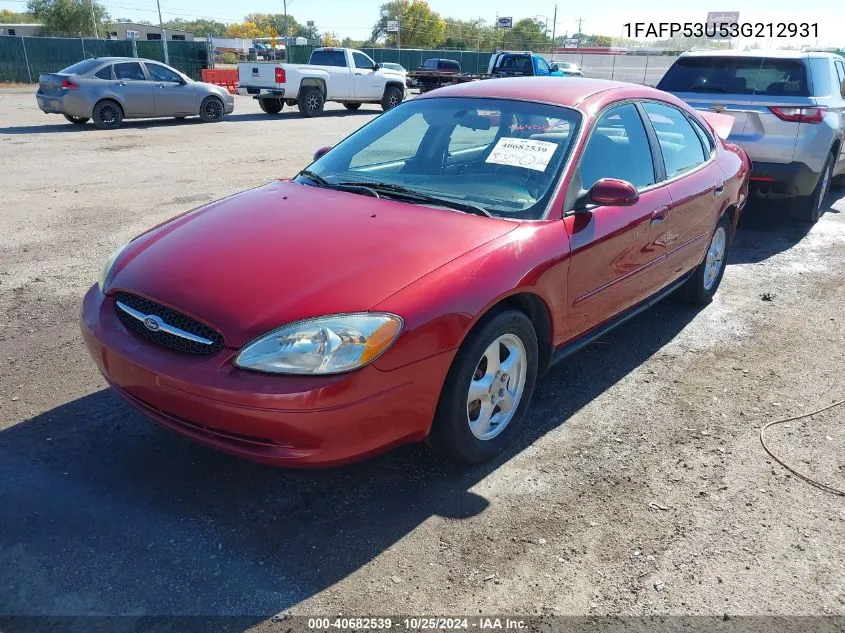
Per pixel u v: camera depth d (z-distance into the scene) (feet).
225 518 9.23
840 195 32.30
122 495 9.61
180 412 8.78
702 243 15.89
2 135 45.27
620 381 13.57
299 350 8.27
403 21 300.40
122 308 9.67
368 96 69.72
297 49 156.87
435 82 89.45
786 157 23.04
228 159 37.50
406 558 8.63
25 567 8.25
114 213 25.20
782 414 12.46
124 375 9.29
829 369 14.33
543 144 12.03
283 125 55.67
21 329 14.92
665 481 10.39
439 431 9.79
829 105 23.76
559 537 9.11
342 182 12.59
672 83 25.98
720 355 14.89
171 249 10.22
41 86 50.16
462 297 9.23
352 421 8.46
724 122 19.71
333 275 9.11
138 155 38.29
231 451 8.69
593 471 10.59
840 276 20.44
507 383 10.69
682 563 8.71
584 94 13.04
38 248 20.83
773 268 21.11
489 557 8.71
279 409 8.15
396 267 9.28
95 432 11.10
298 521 9.23
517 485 10.17
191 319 8.90
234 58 244.42
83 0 216.74
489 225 10.57
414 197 11.51
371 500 9.71
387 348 8.54
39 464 10.21
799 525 9.49
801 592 8.31
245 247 9.91
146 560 8.44
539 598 8.09
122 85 50.57
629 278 13.00
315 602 7.92
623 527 9.34
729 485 10.34
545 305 10.84
